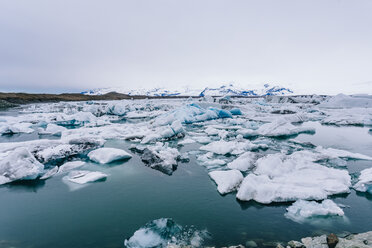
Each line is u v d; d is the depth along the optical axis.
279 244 4.28
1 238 4.71
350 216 5.32
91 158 9.95
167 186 7.21
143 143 13.02
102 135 14.72
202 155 10.20
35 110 34.69
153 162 9.20
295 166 7.71
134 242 4.47
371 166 8.70
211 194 6.61
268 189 6.21
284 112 28.67
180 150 11.63
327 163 8.83
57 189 7.07
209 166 8.93
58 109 36.06
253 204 6.00
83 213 5.67
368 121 19.75
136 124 20.47
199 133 16.33
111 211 5.74
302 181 6.82
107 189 7.03
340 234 4.60
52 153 10.08
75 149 10.98
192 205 5.98
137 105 38.91
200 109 25.55
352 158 9.66
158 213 5.61
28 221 5.34
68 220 5.37
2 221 5.35
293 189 6.33
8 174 7.67
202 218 5.34
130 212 5.68
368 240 4.15
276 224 5.05
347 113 25.12
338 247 3.95
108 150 9.85
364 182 6.57
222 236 4.62
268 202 5.97
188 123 21.88
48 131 16.14
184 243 4.40
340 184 6.58
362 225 4.95
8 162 7.98
